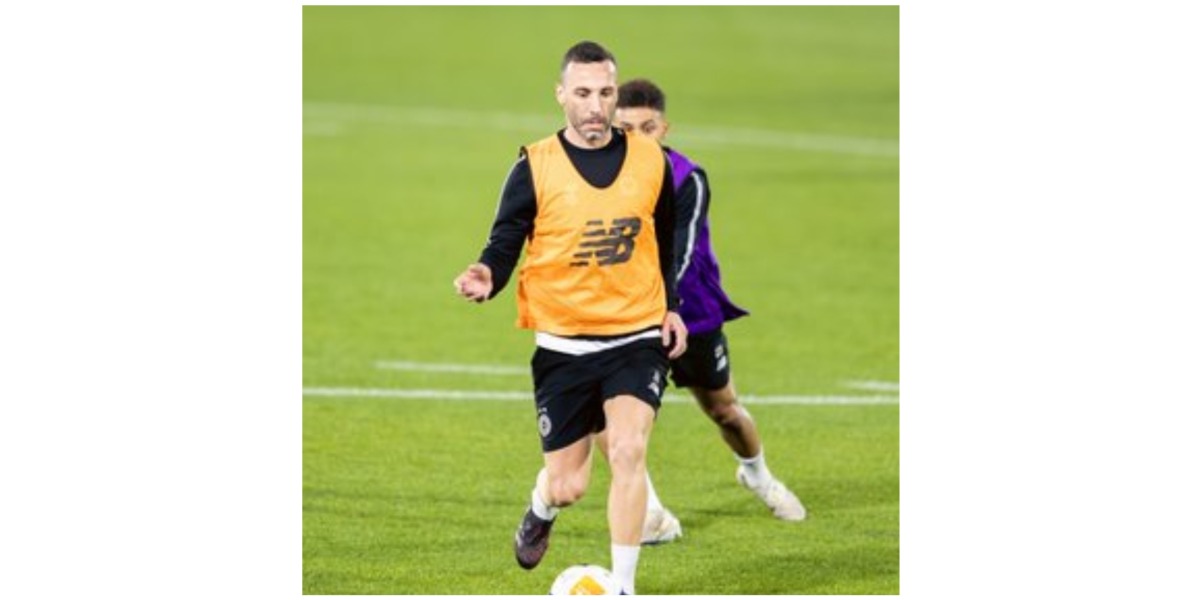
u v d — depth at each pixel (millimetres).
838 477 28484
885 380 35031
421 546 24812
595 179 21531
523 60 84062
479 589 23109
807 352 37344
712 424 31688
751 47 90250
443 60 83562
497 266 21625
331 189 55938
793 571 23828
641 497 21000
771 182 58594
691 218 23141
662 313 21812
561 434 21875
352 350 36938
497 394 33531
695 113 71938
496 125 68062
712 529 25734
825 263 46969
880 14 104062
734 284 44219
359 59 83562
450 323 39688
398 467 28688
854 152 64625
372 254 47031
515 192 21656
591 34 92500
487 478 28156
